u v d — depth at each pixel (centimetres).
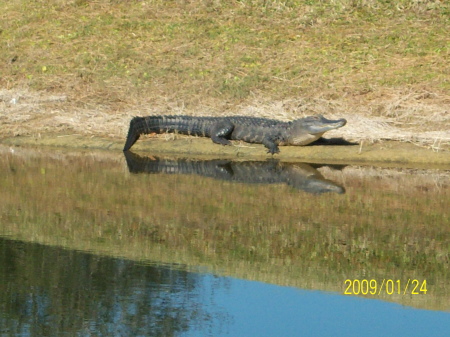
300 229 1243
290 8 2753
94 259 1090
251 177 1661
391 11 2680
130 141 1941
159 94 2270
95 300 939
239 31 2619
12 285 988
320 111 2081
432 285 983
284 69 2353
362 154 1816
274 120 1934
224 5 2812
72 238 1198
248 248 1138
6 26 2800
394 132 1900
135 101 2239
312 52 2445
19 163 1802
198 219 1310
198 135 1986
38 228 1259
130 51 2541
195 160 1847
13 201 1441
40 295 945
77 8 2888
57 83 2380
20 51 2605
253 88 2248
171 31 2659
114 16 2808
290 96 2188
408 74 2248
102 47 2589
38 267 1055
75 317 891
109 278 1012
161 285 979
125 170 1731
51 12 2878
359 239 1184
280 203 1422
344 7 2711
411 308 912
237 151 1898
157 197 1470
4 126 2103
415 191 1512
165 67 2412
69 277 1010
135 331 848
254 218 1313
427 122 1962
